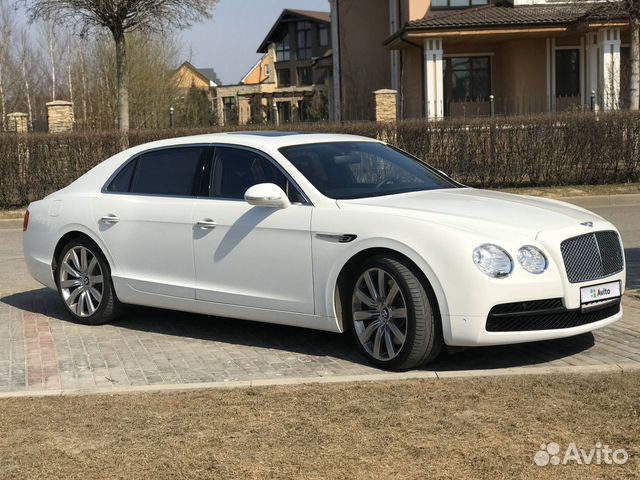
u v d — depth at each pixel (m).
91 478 3.68
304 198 5.92
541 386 4.73
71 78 41.28
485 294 5.07
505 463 3.68
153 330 6.97
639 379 4.78
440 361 5.68
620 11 22.28
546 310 5.22
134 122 37.84
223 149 6.55
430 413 4.35
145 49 38.81
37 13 21.31
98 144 19.16
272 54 73.94
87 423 4.40
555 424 4.12
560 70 29.89
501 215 5.49
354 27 36.44
